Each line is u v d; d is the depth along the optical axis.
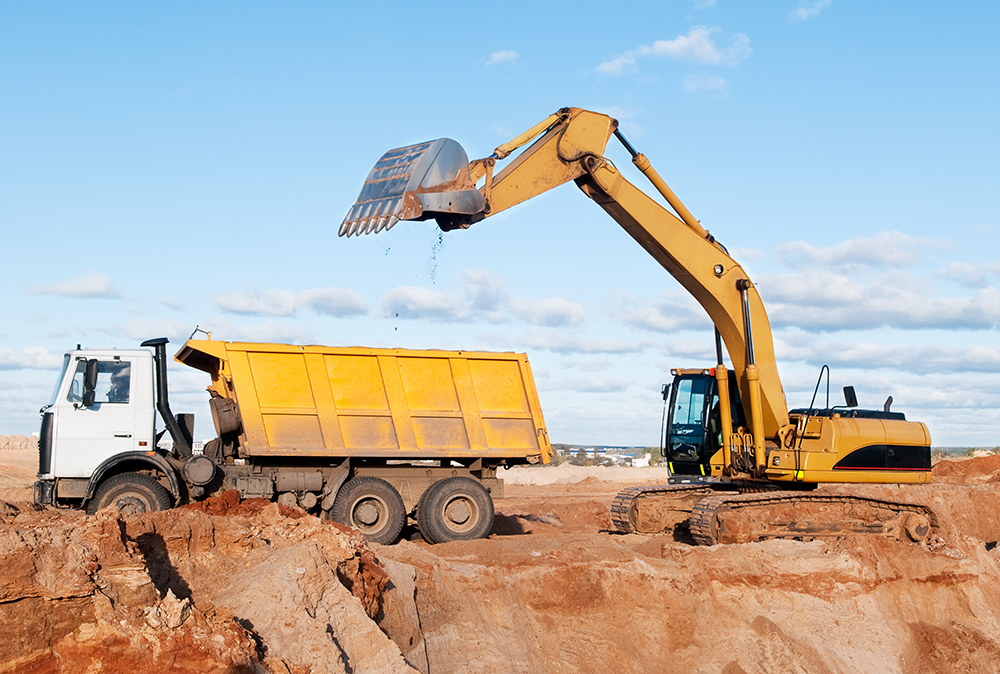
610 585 11.66
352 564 9.13
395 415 14.32
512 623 10.97
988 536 22.34
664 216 14.45
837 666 11.93
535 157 13.18
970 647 13.09
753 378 14.83
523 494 29.02
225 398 14.17
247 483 13.55
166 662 6.35
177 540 8.25
